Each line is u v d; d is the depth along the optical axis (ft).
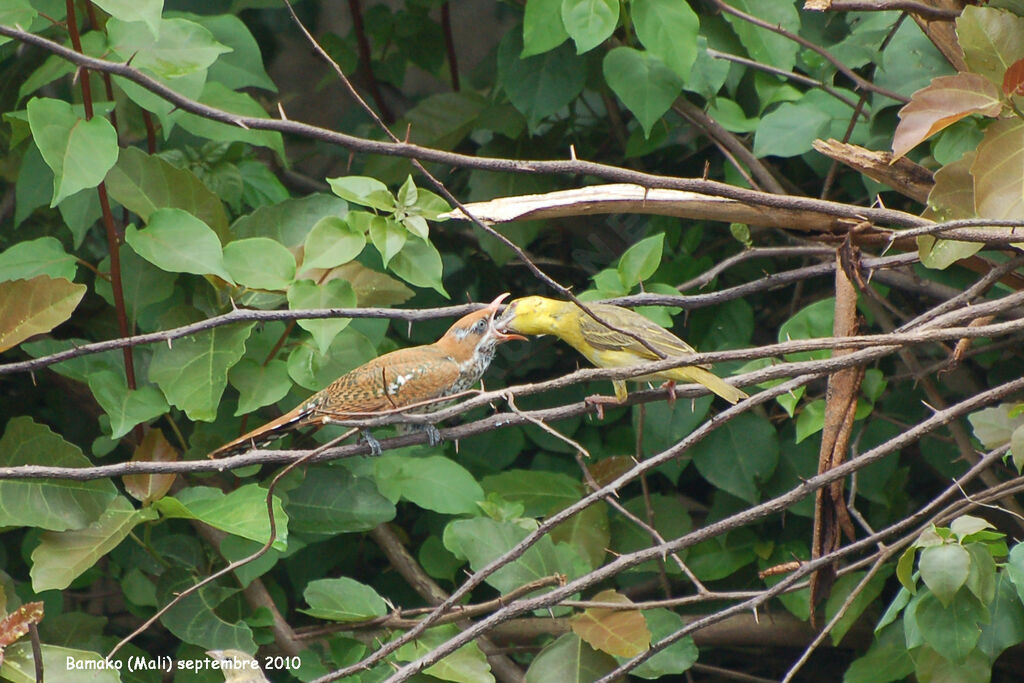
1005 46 26.43
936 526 25.81
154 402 29.27
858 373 29.96
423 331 39.24
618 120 38.93
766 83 36.27
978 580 24.93
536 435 37.70
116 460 35.96
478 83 45.88
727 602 36.78
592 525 34.47
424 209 29.27
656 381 32.27
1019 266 26.86
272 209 31.22
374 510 31.53
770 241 40.60
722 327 36.96
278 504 27.71
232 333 29.63
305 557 37.40
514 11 41.52
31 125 25.58
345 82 23.13
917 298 38.58
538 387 23.62
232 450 29.07
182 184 30.12
